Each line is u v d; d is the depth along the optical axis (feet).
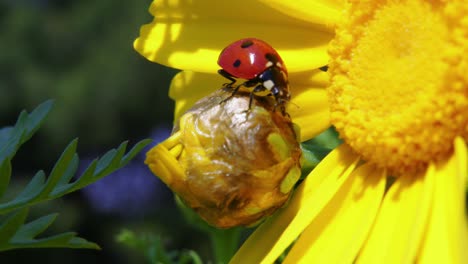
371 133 0.37
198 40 0.40
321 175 0.38
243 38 0.40
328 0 0.39
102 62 2.41
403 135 0.36
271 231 0.38
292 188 0.37
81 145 2.45
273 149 0.36
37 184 0.36
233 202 0.36
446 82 0.35
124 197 1.79
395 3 0.37
